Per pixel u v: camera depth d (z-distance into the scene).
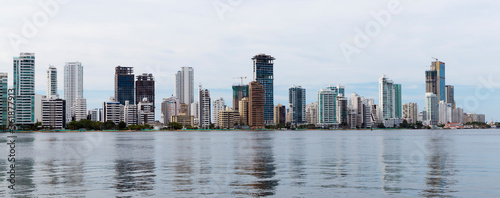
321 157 101.69
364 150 130.88
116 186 55.03
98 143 196.00
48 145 175.62
